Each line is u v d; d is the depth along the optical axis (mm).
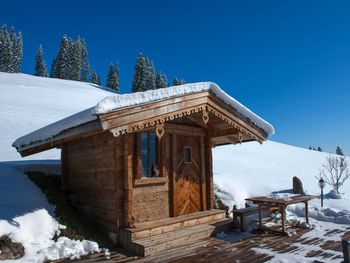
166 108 8008
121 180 8070
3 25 83938
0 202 8133
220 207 12133
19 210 7969
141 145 8719
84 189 9523
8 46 71812
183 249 7551
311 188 19922
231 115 9789
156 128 7809
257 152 34969
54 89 49688
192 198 10086
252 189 15258
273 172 24328
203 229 8711
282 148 42094
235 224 9625
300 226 9703
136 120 7320
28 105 32281
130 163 8109
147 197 8695
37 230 7605
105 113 6738
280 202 8797
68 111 32406
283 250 7312
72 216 8742
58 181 10844
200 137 10727
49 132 8930
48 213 8328
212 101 9305
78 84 66625
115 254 7207
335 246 7547
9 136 20328
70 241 7523
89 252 7297
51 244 7344
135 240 7516
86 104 40406
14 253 6664
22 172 10656
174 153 9641
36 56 87812
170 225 8508
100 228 8539
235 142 12047
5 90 40281
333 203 13000
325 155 43562
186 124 10312
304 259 6492
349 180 26844
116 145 8070
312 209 11414
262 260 6602
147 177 8836
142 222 8438
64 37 86188
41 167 11531
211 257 6902
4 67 70062
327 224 10070
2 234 6914
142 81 73250
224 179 14703
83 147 9750
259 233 9086
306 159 36844
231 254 7102
